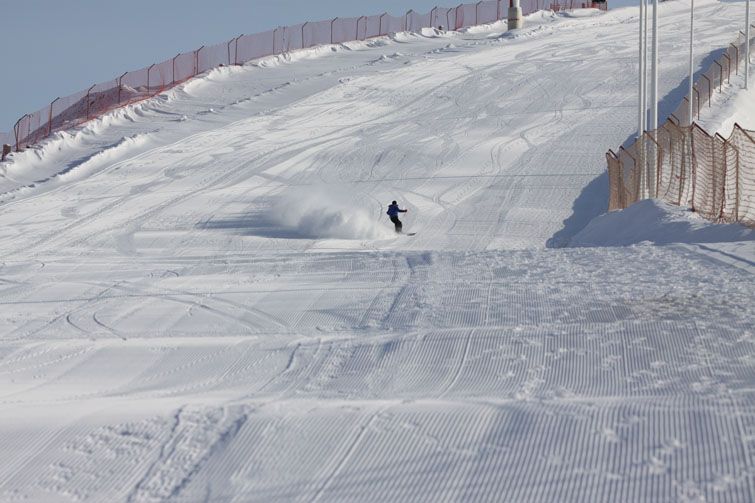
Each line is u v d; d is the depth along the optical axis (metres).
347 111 166.50
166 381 28.47
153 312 40.62
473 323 32.97
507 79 184.00
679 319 30.83
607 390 23.56
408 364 28.03
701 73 174.25
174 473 19.56
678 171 80.38
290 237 91.75
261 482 18.84
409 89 181.25
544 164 122.44
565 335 29.83
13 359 32.66
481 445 19.92
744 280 37.25
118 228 99.00
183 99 188.12
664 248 48.16
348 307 38.25
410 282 43.16
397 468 19.05
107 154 143.25
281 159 133.75
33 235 96.62
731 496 16.67
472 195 109.50
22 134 155.88
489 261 47.75
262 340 33.31
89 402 25.56
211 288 46.06
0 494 18.97
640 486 17.38
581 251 49.50
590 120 146.88
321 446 20.41
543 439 19.95
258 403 23.78
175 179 125.69
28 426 22.86
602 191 108.25
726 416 20.36
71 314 41.47
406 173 122.38
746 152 65.00
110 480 19.42
